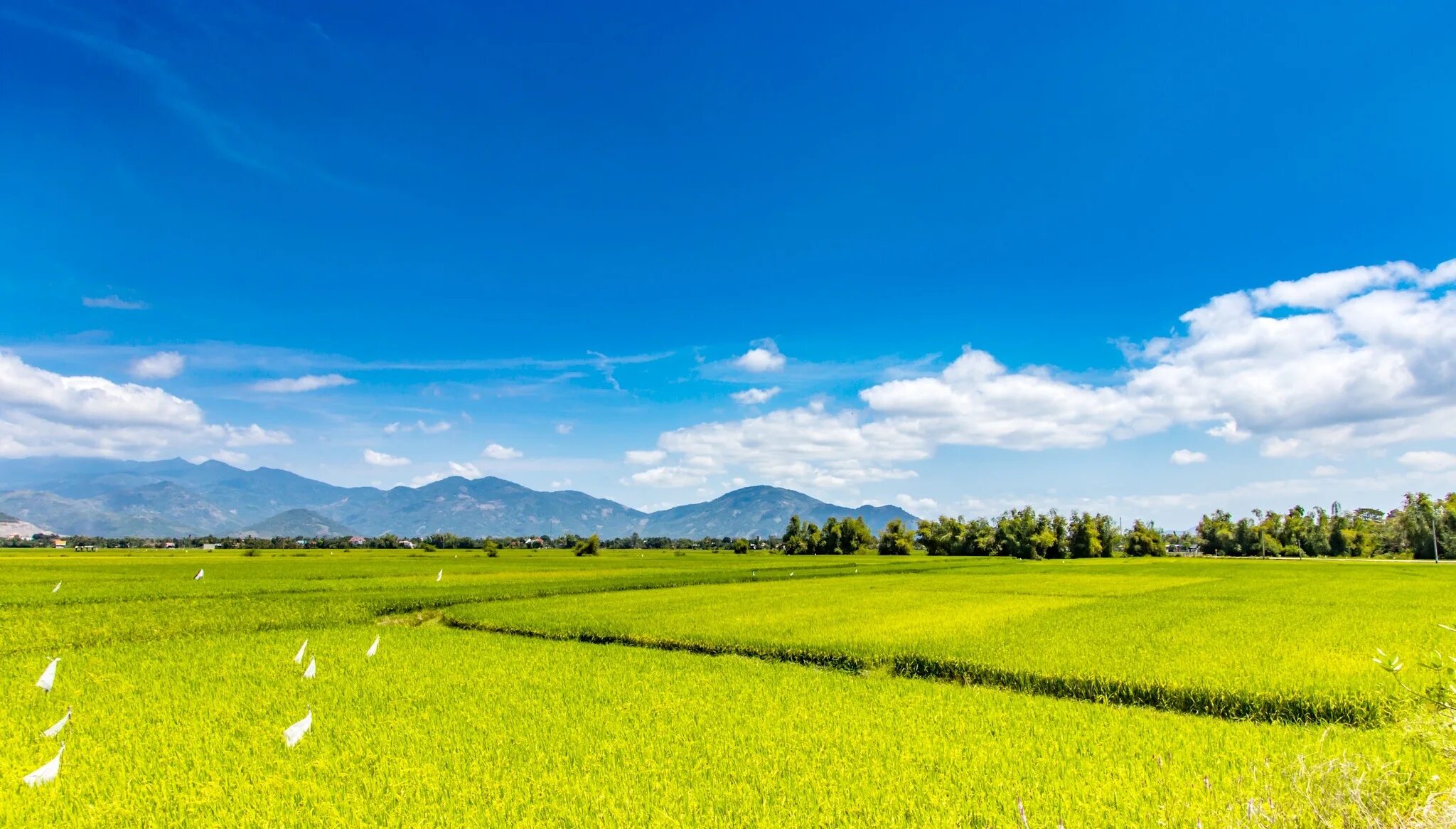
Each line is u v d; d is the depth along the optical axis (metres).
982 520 130.50
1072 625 26.12
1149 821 8.22
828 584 49.56
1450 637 22.53
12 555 89.81
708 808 8.90
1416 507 110.19
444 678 16.42
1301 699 14.01
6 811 8.71
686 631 24.22
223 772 10.10
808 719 13.09
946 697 14.85
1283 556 130.62
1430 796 6.39
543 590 40.94
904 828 8.30
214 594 35.78
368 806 8.93
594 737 11.85
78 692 14.84
